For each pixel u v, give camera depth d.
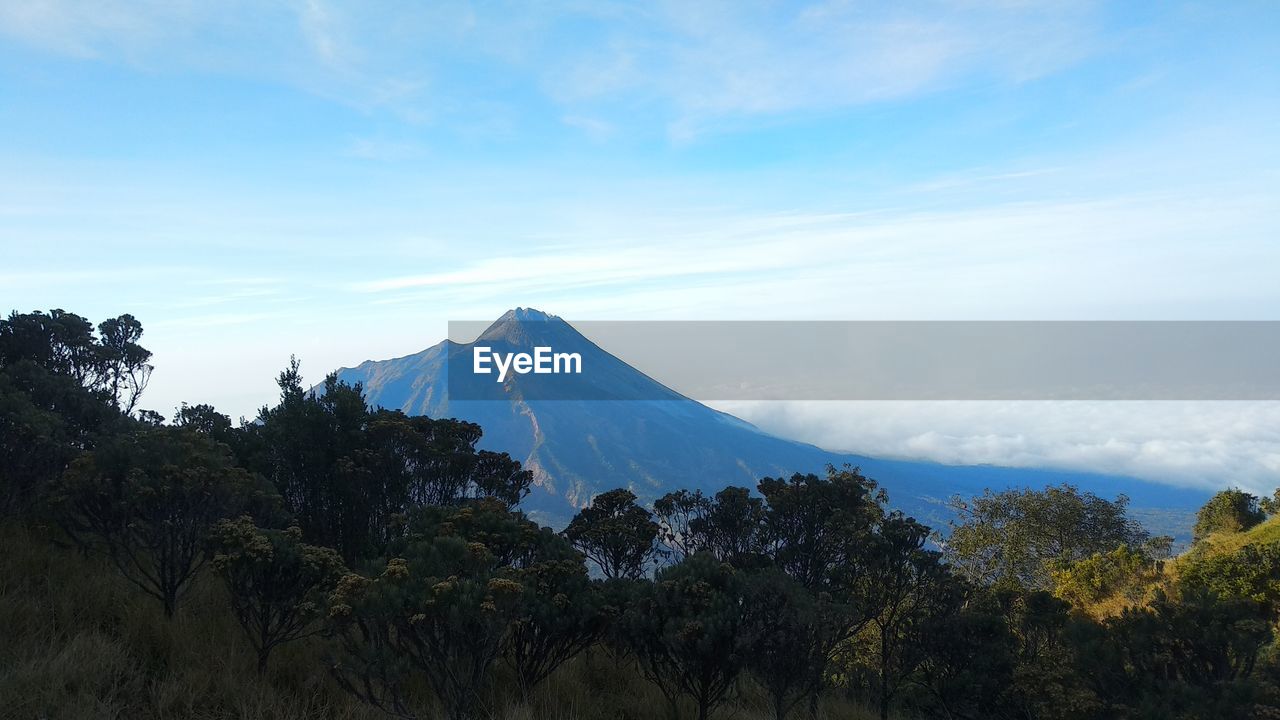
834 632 9.34
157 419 14.91
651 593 8.73
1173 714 9.82
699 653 7.94
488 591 6.94
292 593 7.52
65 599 7.61
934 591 13.02
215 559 7.26
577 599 8.38
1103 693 11.03
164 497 7.99
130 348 15.34
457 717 6.82
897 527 12.62
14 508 9.61
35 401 12.05
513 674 8.39
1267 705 9.60
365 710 6.96
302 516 10.82
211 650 7.46
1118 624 11.76
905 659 12.99
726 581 8.77
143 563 9.20
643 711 8.65
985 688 12.17
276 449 11.35
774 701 9.77
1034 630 14.65
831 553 12.91
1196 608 11.12
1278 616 15.41
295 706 6.82
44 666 6.25
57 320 14.62
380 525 11.12
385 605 6.66
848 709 11.59
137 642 7.38
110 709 6.02
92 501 8.26
